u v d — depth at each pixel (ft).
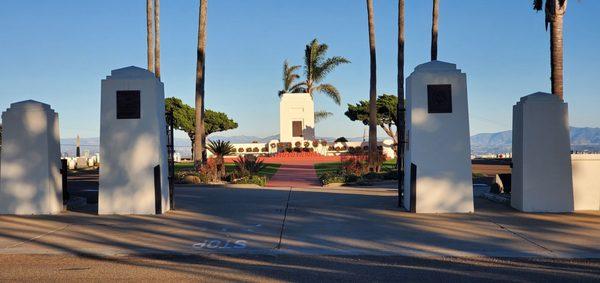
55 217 41.81
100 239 33.78
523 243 32.12
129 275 25.38
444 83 42.65
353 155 121.90
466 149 42.55
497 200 49.21
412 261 28.32
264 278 24.80
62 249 31.12
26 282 24.13
